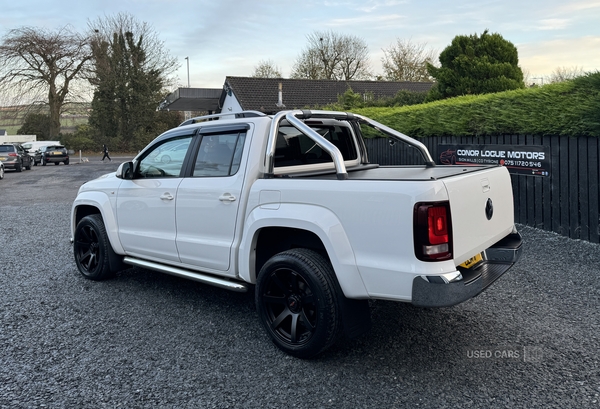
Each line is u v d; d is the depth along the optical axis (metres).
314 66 51.47
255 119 3.98
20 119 43.56
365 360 3.45
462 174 3.27
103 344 3.80
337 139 4.74
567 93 6.60
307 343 3.37
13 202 13.29
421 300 2.88
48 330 4.10
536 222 7.28
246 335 3.93
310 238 3.65
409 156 10.21
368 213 3.09
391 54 46.97
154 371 3.34
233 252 3.90
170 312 4.48
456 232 3.02
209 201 4.09
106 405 2.92
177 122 54.81
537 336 3.75
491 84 11.53
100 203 5.23
